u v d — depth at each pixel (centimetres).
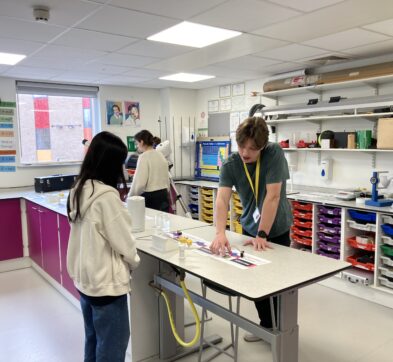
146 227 274
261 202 224
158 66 433
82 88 549
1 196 446
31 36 308
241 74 489
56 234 361
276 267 183
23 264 455
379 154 396
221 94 584
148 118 614
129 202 260
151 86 591
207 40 326
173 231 258
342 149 392
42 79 508
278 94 481
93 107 574
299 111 433
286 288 159
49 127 539
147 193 390
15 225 446
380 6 247
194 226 276
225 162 228
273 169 212
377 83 389
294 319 180
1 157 489
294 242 420
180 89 614
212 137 599
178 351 261
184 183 582
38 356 263
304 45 345
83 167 172
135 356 247
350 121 418
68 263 180
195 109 637
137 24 280
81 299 184
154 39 322
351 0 236
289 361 181
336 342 275
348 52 372
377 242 334
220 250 202
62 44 334
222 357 255
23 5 239
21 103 513
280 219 230
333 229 378
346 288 366
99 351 174
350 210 360
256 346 268
